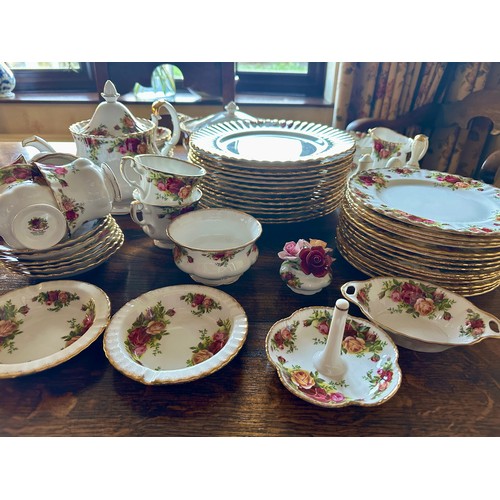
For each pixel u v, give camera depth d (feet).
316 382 1.54
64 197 1.87
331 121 5.37
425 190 2.38
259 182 2.38
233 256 1.95
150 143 2.65
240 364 1.65
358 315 1.92
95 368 1.62
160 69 4.90
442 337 1.77
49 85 5.41
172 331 1.79
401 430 1.42
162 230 2.28
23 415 1.43
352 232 2.22
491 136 4.89
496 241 1.84
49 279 2.07
